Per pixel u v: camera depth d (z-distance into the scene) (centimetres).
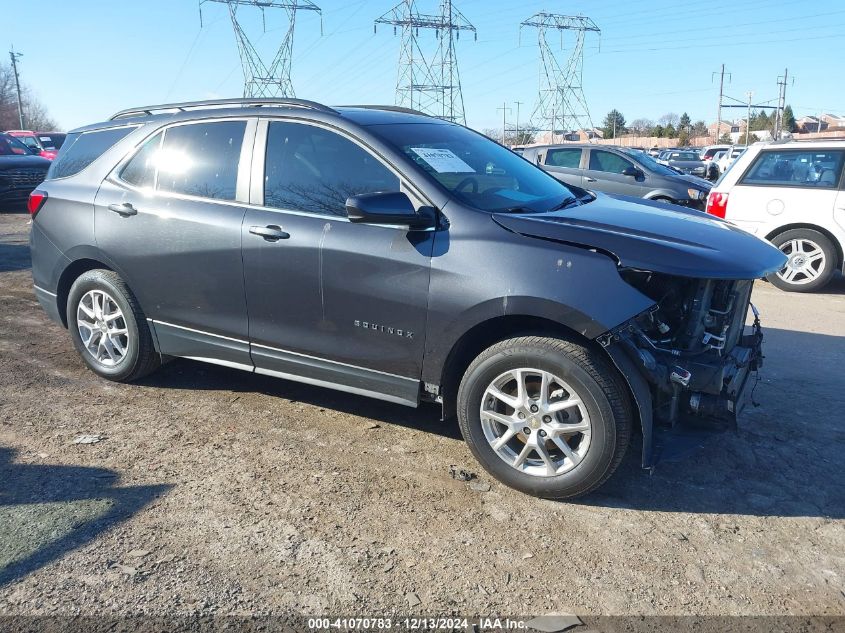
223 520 313
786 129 9031
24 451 377
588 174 1219
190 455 376
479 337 353
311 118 394
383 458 376
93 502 326
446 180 364
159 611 255
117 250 446
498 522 318
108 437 396
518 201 377
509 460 344
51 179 504
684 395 330
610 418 313
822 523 322
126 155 459
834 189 801
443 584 274
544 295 316
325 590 269
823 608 264
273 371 411
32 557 284
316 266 372
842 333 635
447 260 338
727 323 344
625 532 312
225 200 412
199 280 417
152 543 295
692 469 372
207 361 437
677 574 283
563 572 283
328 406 445
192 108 447
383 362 366
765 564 291
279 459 373
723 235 354
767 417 437
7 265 903
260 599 263
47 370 504
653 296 328
